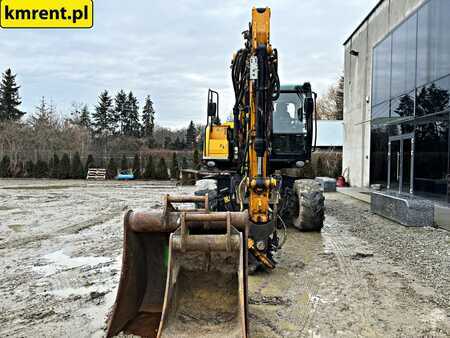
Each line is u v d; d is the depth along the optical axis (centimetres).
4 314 386
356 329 358
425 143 1261
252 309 400
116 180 2645
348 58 2178
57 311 392
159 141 5766
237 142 588
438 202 1165
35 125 3972
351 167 2112
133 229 351
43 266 550
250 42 551
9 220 938
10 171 2738
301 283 480
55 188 1928
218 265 325
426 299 430
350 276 508
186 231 317
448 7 1120
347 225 877
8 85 4794
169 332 288
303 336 344
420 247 661
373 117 1762
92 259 585
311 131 774
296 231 802
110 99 5850
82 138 4053
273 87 535
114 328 325
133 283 354
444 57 1142
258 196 487
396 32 1502
